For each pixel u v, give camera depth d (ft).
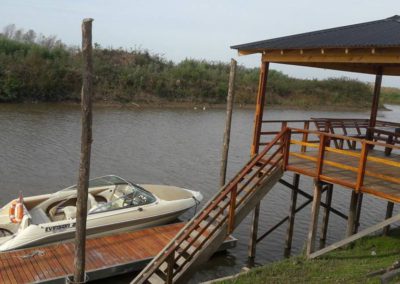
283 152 31.42
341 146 42.86
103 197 40.91
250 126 116.06
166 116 123.34
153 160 69.82
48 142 74.38
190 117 125.39
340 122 42.37
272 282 24.90
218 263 36.06
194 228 27.48
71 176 56.95
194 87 165.07
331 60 29.01
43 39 169.17
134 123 105.09
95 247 34.06
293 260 28.66
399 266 24.97
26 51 140.77
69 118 101.60
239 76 193.26
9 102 122.11
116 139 83.30
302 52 30.60
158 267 26.61
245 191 32.63
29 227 32.96
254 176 30.25
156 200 40.09
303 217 47.37
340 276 25.29
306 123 39.42
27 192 49.83
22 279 28.53
